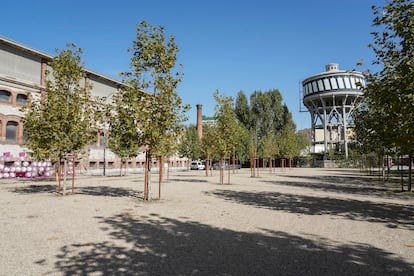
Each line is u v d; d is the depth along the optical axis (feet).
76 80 50.42
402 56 28.14
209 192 51.67
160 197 44.27
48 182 77.56
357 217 29.40
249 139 205.26
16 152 91.81
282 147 170.40
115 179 89.66
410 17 26.22
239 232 22.85
